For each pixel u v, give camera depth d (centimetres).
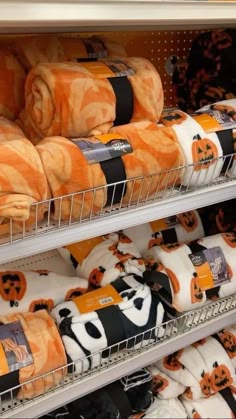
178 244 117
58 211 81
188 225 132
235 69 117
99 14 72
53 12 67
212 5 83
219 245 118
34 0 65
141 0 75
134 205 92
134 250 116
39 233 80
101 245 113
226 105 105
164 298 112
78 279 107
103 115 86
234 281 117
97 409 110
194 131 95
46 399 93
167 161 89
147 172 87
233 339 134
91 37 106
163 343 111
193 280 109
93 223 86
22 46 93
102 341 96
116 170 83
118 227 90
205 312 120
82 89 83
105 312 98
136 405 115
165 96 136
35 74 84
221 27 124
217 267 114
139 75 94
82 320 96
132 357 106
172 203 97
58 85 81
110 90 88
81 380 98
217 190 104
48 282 104
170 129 93
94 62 93
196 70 126
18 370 85
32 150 75
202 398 127
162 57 129
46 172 76
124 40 120
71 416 110
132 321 100
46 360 88
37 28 100
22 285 101
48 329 92
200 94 127
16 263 114
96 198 83
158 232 127
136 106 94
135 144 86
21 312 96
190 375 122
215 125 98
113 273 107
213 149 96
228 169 104
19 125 95
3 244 76
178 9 80
